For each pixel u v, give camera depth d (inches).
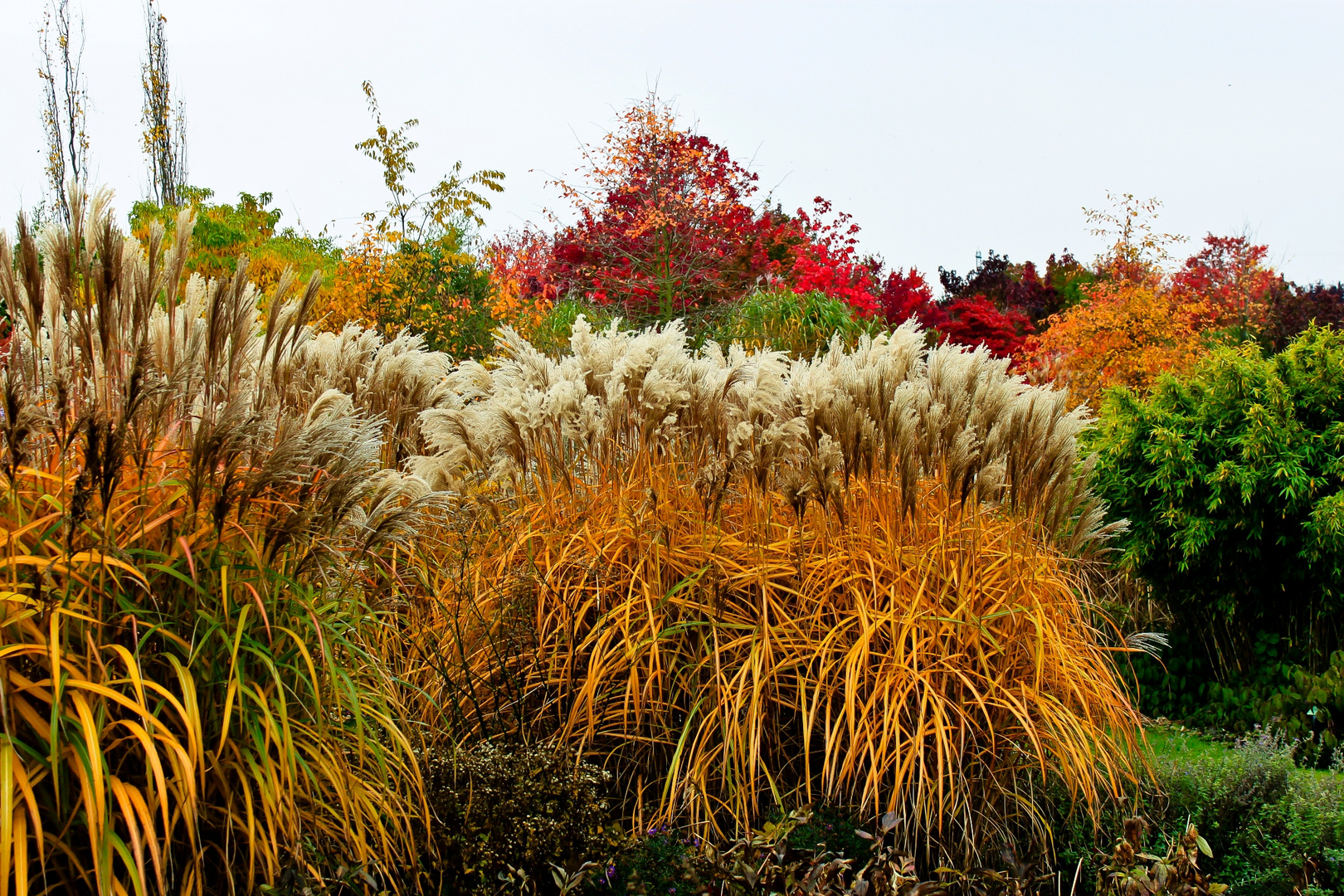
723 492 187.9
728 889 141.2
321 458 137.2
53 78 808.3
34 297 118.1
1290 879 163.0
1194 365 309.0
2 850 92.7
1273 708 250.7
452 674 181.5
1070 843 163.8
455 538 206.8
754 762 157.6
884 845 153.3
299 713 133.8
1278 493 265.7
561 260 724.0
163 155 989.2
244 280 132.5
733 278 666.2
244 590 129.0
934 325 663.1
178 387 122.6
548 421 196.1
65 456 120.6
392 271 497.4
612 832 151.9
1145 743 187.9
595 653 168.9
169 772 118.6
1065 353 671.8
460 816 147.8
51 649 104.2
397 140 528.1
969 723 167.6
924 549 186.5
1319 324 839.7
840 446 181.2
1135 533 287.7
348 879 126.0
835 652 175.5
